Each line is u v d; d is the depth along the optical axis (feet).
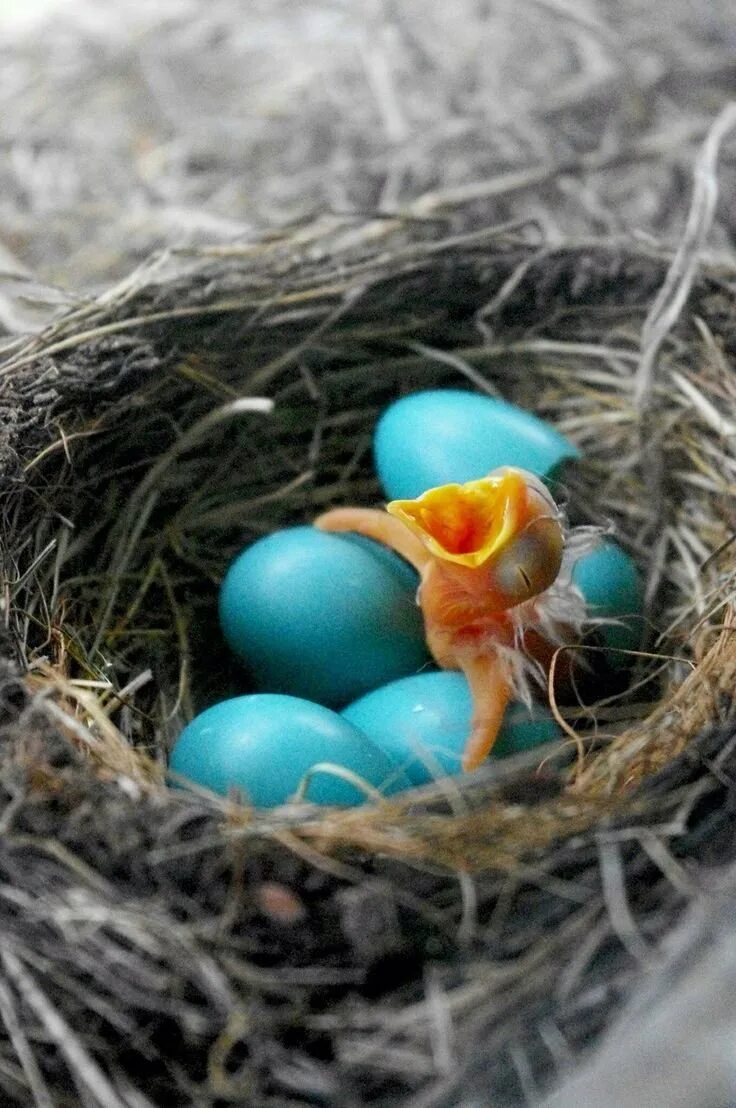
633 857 0.62
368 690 0.74
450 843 0.62
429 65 1.05
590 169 0.94
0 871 0.61
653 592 0.78
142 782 0.64
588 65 1.04
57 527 0.75
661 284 0.82
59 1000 0.60
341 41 1.08
